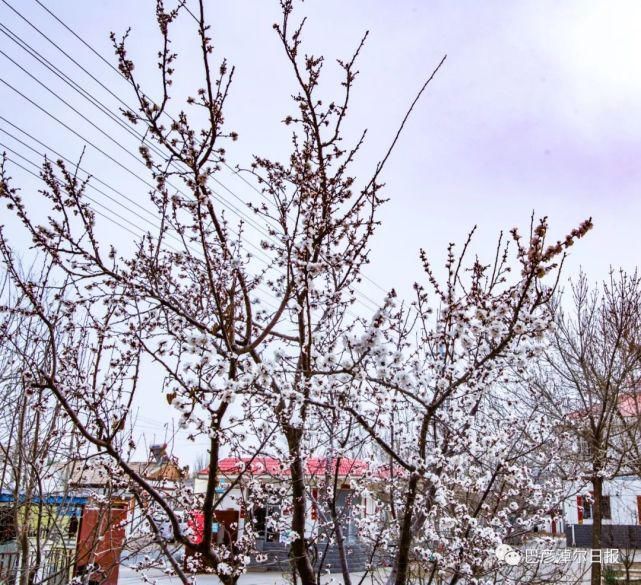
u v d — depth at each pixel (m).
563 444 9.48
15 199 4.21
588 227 3.78
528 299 4.48
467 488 6.48
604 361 12.39
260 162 4.71
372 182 4.67
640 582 14.20
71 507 7.22
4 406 7.30
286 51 4.40
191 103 3.99
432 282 5.42
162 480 6.07
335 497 5.64
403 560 5.24
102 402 4.62
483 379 5.48
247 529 6.52
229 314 4.45
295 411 4.70
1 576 6.93
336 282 5.35
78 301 4.94
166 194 4.65
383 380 4.75
